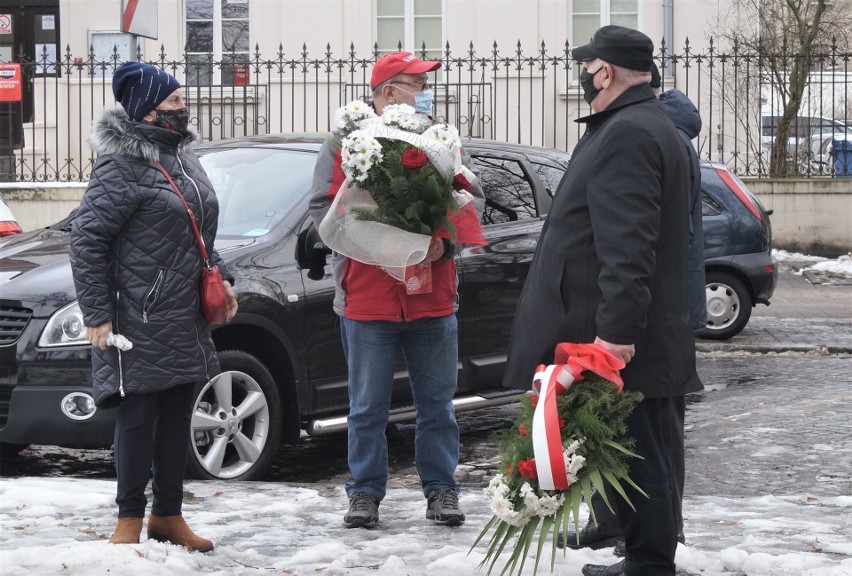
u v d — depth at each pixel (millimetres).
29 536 5113
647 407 4008
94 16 19297
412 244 5059
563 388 3801
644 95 4035
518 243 7961
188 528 4938
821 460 7449
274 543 5121
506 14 19078
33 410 6301
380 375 5371
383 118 5117
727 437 8086
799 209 18047
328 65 16844
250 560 4801
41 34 20766
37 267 6703
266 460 6840
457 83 17422
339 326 7113
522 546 3789
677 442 4633
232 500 6004
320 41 19172
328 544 4977
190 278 4695
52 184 16094
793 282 16188
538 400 3791
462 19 19125
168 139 4680
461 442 8164
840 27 20219
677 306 4020
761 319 13578
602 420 3770
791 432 8227
